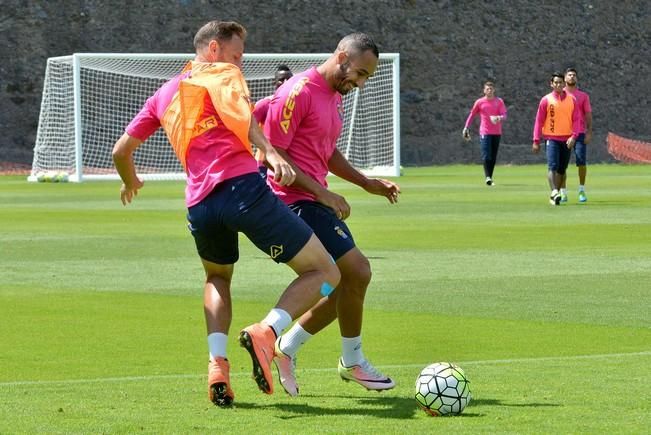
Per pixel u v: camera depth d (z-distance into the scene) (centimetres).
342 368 2434
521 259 4831
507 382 2481
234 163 2286
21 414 2169
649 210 7375
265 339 2173
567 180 11231
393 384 2422
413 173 13300
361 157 14750
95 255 5038
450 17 16762
